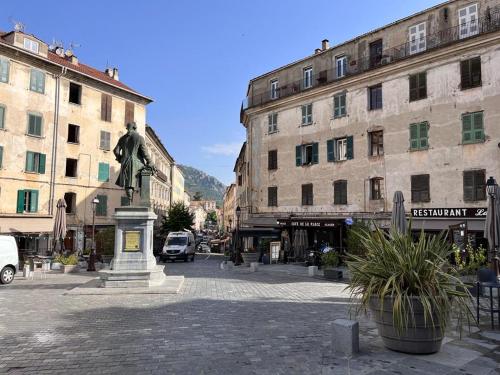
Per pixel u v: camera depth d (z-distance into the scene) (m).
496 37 21.94
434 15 25.58
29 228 30.38
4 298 11.15
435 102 24.42
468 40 22.83
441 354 5.84
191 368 5.35
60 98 34.28
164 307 9.67
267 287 13.85
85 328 7.56
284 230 31.41
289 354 5.93
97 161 36.88
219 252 64.38
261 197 34.97
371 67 27.30
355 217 26.89
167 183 63.84
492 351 5.99
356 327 6.03
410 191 25.14
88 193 35.94
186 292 12.10
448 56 23.98
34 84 32.47
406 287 5.89
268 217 33.91
